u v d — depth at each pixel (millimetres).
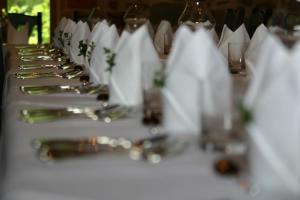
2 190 951
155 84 1188
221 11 5008
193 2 3262
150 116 1266
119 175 946
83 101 1546
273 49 971
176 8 5398
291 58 943
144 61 1421
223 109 1131
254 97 957
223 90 1170
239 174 935
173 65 1195
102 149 1063
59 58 2939
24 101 1551
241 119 923
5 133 1289
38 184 916
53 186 908
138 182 920
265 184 882
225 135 1051
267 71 958
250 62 1919
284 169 863
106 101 1538
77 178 936
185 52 1163
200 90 1127
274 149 873
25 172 958
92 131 1207
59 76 2111
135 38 1414
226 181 921
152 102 1288
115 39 1802
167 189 895
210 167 978
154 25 5395
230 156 1016
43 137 1162
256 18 3090
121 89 1418
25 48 3785
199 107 1132
